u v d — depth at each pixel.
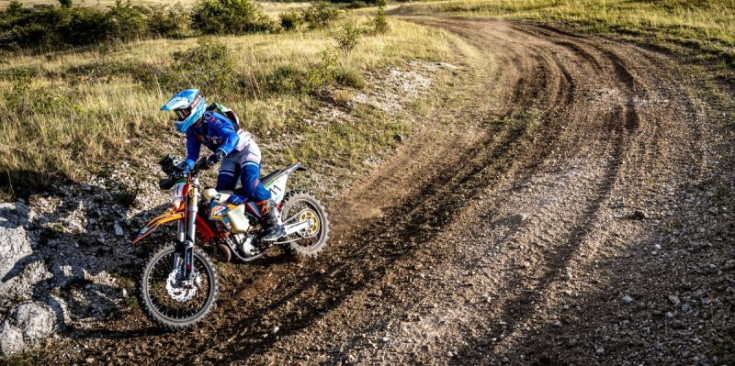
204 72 11.64
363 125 9.92
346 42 14.98
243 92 10.93
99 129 7.37
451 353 3.96
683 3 27.11
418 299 4.79
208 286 4.86
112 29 25.17
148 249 5.61
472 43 22.53
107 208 5.85
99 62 16.44
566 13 29.77
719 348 3.44
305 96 10.58
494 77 15.41
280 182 5.46
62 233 5.35
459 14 36.56
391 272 5.36
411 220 6.64
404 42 19.08
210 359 4.34
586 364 3.59
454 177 8.05
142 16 26.91
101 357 4.44
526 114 11.28
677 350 3.53
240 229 4.98
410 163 8.73
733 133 8.08
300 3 63.81
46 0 50.03
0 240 4.89
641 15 25.52
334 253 5.98
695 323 3.77
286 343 4.42
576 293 4.46
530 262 5.13
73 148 6.75
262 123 8.99
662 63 15.24
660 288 4.30
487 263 5.24
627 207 6.04
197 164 4.62
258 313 4.95
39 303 4.73
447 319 4.39
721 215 5.34
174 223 5.99
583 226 5.73
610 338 3.81
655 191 6.38
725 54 14.80
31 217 5.32
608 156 8.02
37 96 9.01
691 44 17.25
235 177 5.24
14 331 4.47
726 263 4.41
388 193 7.59
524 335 4.02
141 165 6.82
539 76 15.47
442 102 12.31
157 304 4.94
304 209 5.82
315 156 8.35
